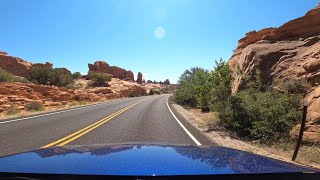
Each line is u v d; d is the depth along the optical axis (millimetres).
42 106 33062
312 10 25391
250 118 13992
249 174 1945
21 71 92250
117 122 18141
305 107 8547
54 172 1880
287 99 14500
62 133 13289
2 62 89625
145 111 27938
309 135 11297
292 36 26344
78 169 1954
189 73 60281
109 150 2756
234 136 13586
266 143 12023
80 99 50094
